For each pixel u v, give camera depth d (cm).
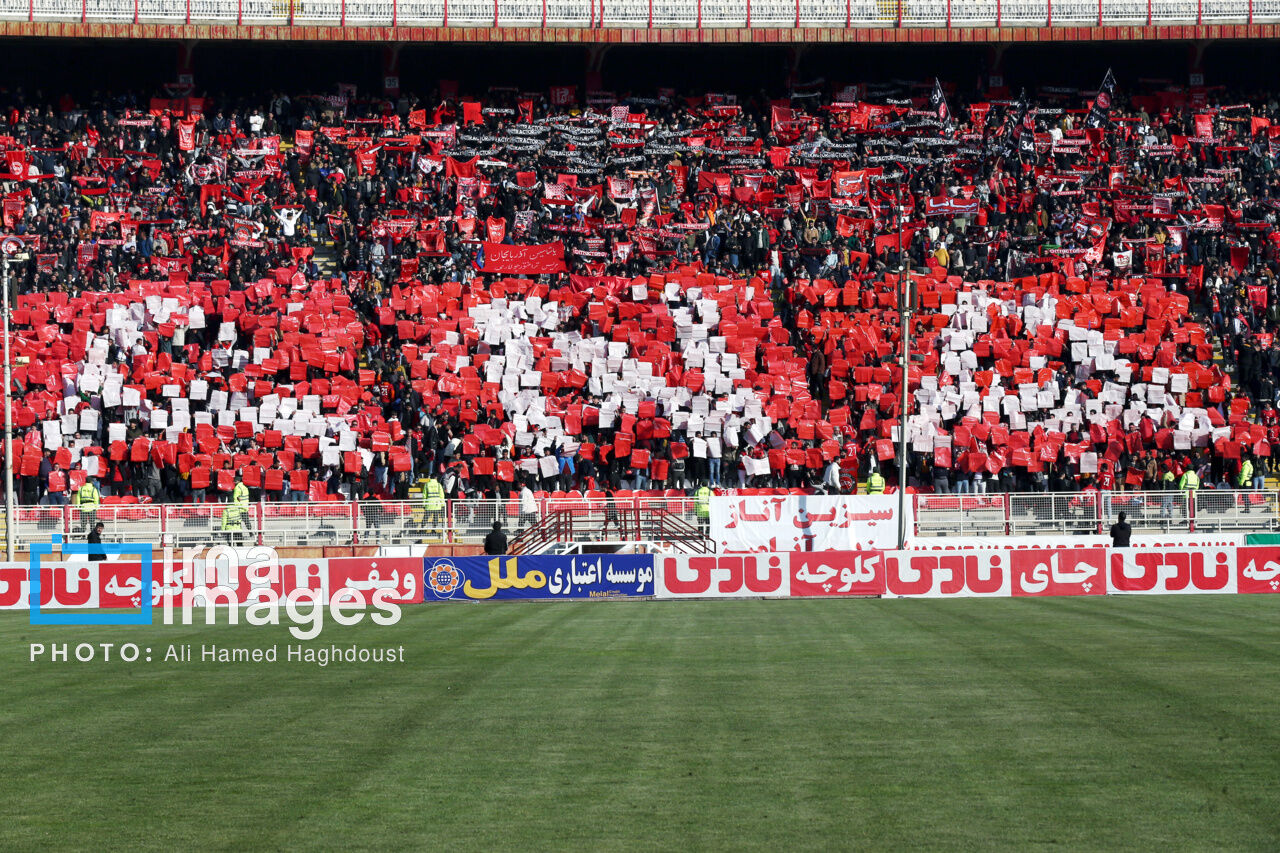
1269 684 3778
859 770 2744
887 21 13250
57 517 8588
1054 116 13050
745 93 13738
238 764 2862
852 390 10519
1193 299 11625
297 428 10062
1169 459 10094
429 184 12169
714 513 8838
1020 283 11394
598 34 13075
